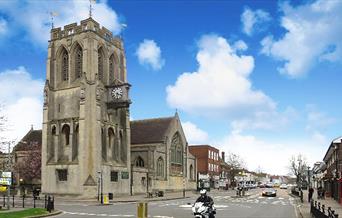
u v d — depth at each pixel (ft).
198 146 380.17
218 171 408.67
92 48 218.18
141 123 290.97
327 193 216.13
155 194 228.22
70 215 104.12
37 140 280.31
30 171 253.44
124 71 246.88
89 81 215.10
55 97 227.61
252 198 212.43
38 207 125.80
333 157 198.18
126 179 230.89
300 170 367.86
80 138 211.41
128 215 103.55
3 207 122.11
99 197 195.11
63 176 215.92
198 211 71.92
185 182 296.71
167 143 274.57
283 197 226.79
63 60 230.07
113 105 223.92
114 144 229.45
